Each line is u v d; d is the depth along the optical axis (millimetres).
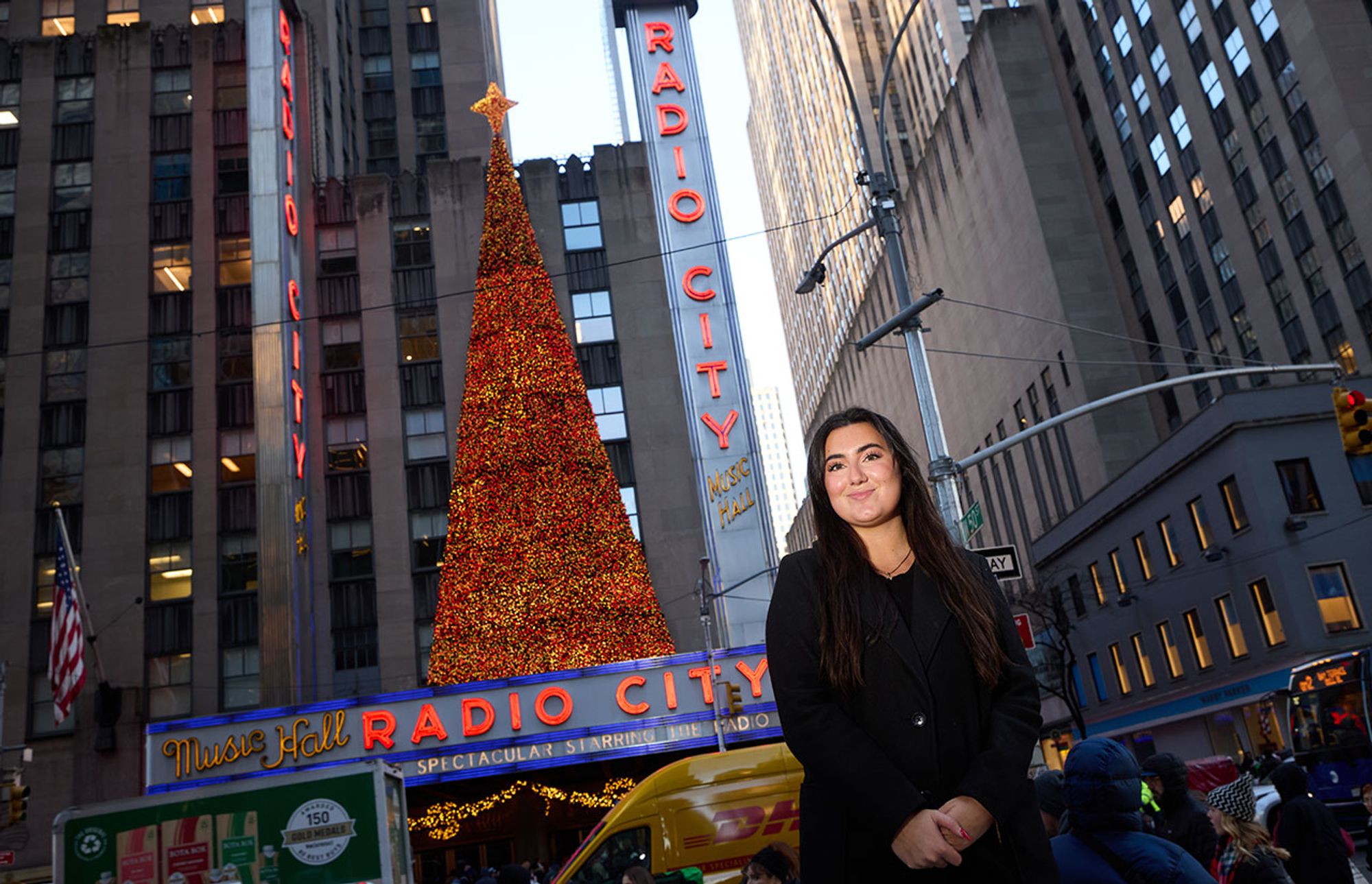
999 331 78562
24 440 46875
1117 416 65875
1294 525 38406
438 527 47062
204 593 45000
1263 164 55969
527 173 51531
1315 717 21312
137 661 44062
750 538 45312
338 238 51062
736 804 13695
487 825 39156
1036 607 49656
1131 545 48500
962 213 84938
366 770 13023
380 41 72500
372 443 48031
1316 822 7332
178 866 12531
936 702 2273
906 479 2479
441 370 49000
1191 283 62594
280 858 12688
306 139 54062
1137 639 48688
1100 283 70500
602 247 50625
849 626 2303
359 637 45594
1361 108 50500
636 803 13750
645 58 52688
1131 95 67375
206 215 50219
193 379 47875
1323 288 52219
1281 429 40125
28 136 51375
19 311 48625
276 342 46250
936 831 2074
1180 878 3729
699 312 48531
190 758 31500
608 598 39781
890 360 104688
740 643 43969
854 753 2182
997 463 79625
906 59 114938
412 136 70375
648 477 47188
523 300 44469
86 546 45500
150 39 53156
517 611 39375
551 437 42125
